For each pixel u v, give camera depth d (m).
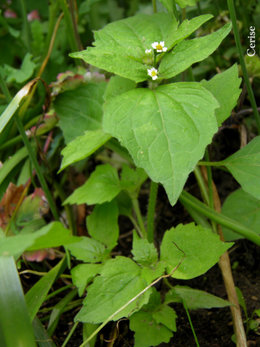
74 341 0.18
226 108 0.17
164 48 0.15
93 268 0.17
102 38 0.17
